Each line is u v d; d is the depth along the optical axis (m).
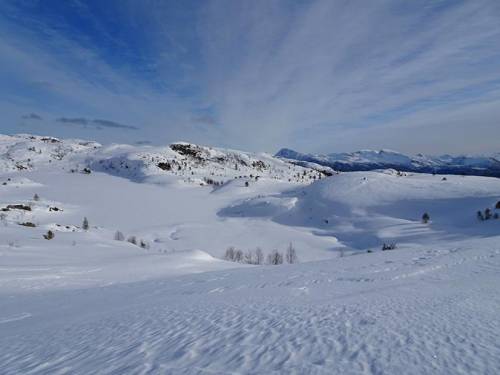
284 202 184.00
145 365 7.72
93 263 45.91
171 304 15.55
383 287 15.55
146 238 126.06
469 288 13.61
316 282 19.05
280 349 7.83
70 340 10.76
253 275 25.64
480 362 6.30
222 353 7.96
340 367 6.52
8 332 13.50
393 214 149.88
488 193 153.25
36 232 80.44
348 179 197.62
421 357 6.69
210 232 134.50
